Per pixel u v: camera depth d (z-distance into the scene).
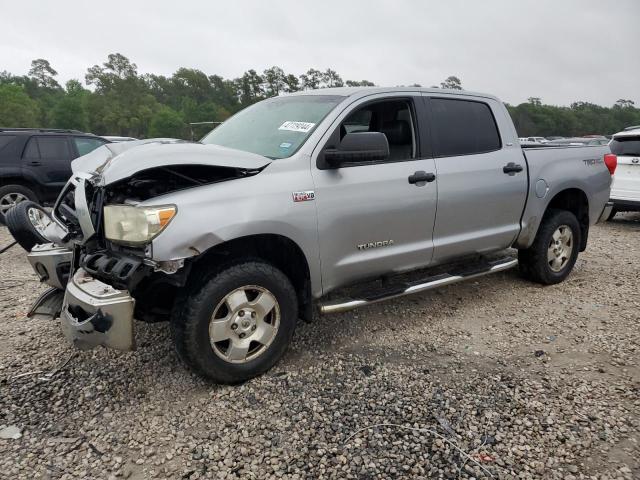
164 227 2.71
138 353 3.54
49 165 8.75
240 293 3.02
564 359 3.52
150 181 3.10
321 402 2.94
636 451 2.52
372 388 3.09
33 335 3.82
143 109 95.44
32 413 2.83
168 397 3.01
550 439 2.61
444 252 4.08
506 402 2.94
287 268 3.43
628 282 5.26
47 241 3.75
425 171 3.82
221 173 3.10
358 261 3.54
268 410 2.87
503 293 4.87
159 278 2.90
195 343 2.89
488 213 4.29
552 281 5.05
